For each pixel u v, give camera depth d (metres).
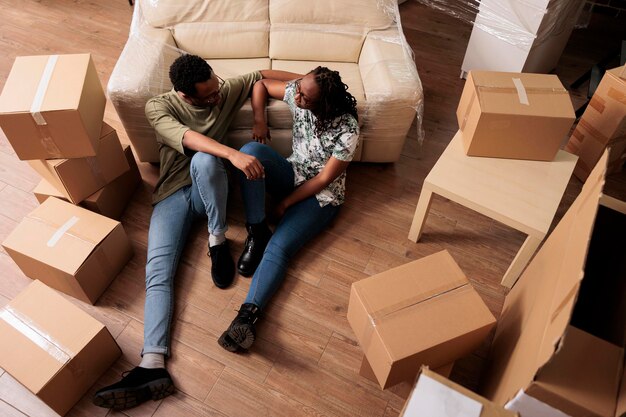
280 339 1.63
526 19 2.29
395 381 1.34
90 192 1.80
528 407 0.98
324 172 1.70
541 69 2.69
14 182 2.06
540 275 1.32
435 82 2.75
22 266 1.67
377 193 2.12
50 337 1.41
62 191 1.77
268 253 1.72
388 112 1.95
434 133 2.43
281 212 1.84
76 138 1.61
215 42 2.13
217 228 1.72
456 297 1.35
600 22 3.25
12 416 1.43
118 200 1.95
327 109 1.55
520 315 1.36
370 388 1.53
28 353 1.37
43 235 1.63
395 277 1.39
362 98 1.96
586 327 1.14
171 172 1.81
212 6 2.10
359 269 1.84
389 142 2.09
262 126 1.90
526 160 1.74
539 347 1.02
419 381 1.03
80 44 2.84
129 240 1.82
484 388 1.44
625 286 1.05
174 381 1.52
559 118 1.57
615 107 1.99
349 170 2.21
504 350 1.38
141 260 1.83
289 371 1.56
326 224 1.87
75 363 1.38
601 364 0.95
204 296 1.73
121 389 1.36
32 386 1.31
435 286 1.37
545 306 1.12
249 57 2.20
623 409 0.87
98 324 1.45
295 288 1.77
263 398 1.50
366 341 1.36
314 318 1.69
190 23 2.12
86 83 1.65
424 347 1.25
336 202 1.83
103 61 2.73
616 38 3.11
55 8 3.12
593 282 1.19
